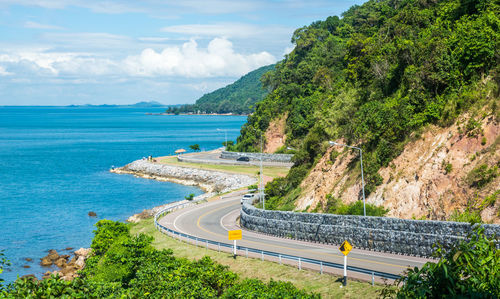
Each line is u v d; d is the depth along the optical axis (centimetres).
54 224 8250
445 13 6919
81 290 2100
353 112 7056
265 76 18312
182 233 5994
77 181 12888
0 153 19712
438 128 4903
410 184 4744
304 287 3434
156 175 13550
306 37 17912
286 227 5353
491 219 3794
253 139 14362
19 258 6356
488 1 6031
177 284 3244
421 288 937
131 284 3538
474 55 5009
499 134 4294
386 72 6681
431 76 5184
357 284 3288
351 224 4559
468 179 4231
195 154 16162
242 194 9500
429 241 3844
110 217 8825
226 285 3606
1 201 10212
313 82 13275
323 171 6334
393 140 5284
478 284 917
